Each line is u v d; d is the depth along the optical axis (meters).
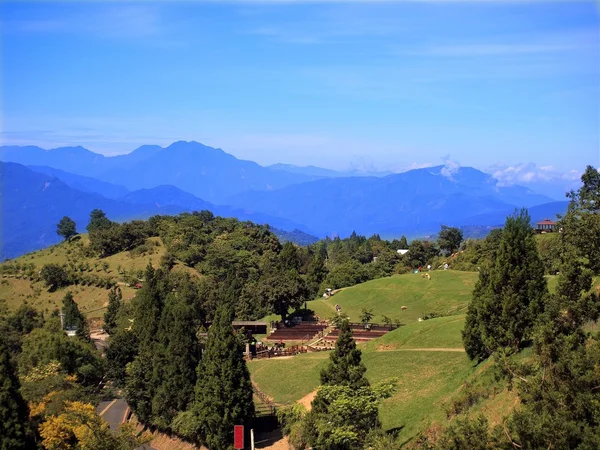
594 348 33.59
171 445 72.19
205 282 156.00
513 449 31.62
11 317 150.38
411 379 67.25
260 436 65.75
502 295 56.50
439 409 53.44
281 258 179.00
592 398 30.34
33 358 86.12
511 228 58.00
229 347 64.88
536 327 41.62
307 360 92.00
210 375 64.50
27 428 57.44
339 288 177.12
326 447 50.03
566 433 29.22
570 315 41.66
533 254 56.91
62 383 70.06
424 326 87.50
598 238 47.31
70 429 58.22
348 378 52.88
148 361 77.75
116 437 59.16
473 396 49.28
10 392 56.72
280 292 134.88
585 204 58.34
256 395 80.44
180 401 71.56
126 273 188.50
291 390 78.69
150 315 80.75
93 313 168.25
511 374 38.16
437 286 141.12
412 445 47.22
